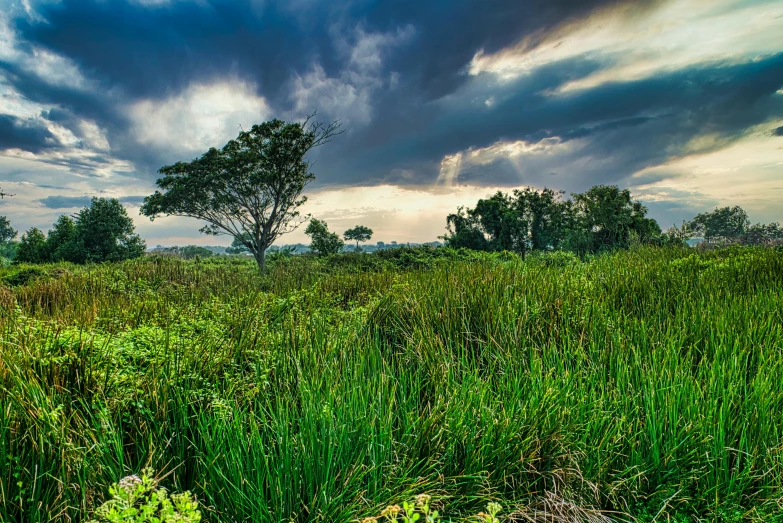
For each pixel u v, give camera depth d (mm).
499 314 4117
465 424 2664
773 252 8711
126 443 2533
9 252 42312
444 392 3092
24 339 3115
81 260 21922
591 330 4023
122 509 1662
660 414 2797
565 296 4695
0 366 2637
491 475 2523
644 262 7926
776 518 2357
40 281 10102
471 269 6492
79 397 2684
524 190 30531
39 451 2139
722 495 2498
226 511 2152
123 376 2863
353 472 2283
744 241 16516
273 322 4918
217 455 2248
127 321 4828
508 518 2355
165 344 3301
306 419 2455
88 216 22828
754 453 2584
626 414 2850
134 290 9273
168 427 2504
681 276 6562
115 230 23078
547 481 2580
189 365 3111
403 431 2715
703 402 2875
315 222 22828
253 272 15070
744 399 2965
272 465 2258
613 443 2670
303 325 4305
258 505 2107
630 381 3242
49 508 2074
